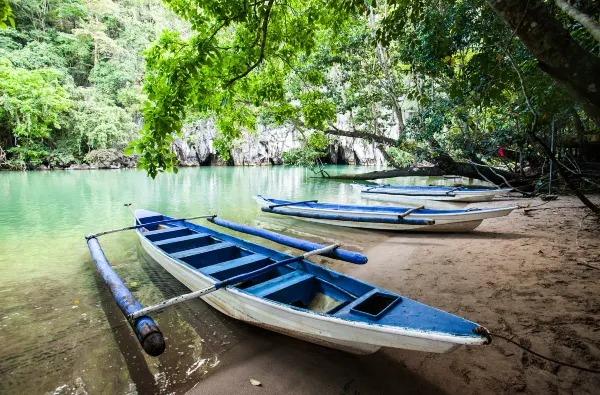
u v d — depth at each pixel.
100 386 2.42
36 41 29.25
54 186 16.03
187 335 3.08
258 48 4.60
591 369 2.16
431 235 6.61
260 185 16.88
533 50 2.09
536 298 3.25
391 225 6.84
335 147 37.16
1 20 3.07
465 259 4.80
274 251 4.12
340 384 2.34
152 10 39.97
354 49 13.19
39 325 3.29
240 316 3.16
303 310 2.53
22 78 23.84
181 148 34.94
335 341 2.51
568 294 3.26
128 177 21.58
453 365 2.41
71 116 27.70
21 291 4.12
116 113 29.17
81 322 3.36
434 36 5.06
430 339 1.98
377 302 2.79
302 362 2.63
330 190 14.65
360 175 17.78
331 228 7.64
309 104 6.25
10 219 8.47
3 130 26.41
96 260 3.99
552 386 2.09
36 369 2.62
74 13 31.88
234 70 4.37
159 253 4.42
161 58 3.50
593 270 3.83
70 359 2.74
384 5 13.55
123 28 36.53
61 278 4.57
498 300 3.31
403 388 2.25
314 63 12.86
